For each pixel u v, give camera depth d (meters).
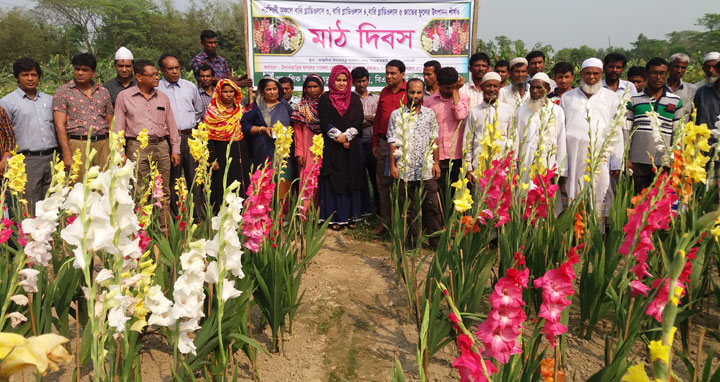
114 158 1.90
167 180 6.10
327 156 6.35
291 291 3.72
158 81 6.14
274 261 3.48
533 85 5.06
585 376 3.22
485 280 3.43
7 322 3.07
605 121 5.32
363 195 6.79
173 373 2.43
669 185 3.31
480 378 1.75
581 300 3.66
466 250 3.57
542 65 6.75
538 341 2.74
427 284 3.62
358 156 6.48
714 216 1.22
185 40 55.81
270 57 7.68
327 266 5.32
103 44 52.03
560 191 5.39
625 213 3.92
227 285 2.41
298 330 4.02
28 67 5.28
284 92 7.27
